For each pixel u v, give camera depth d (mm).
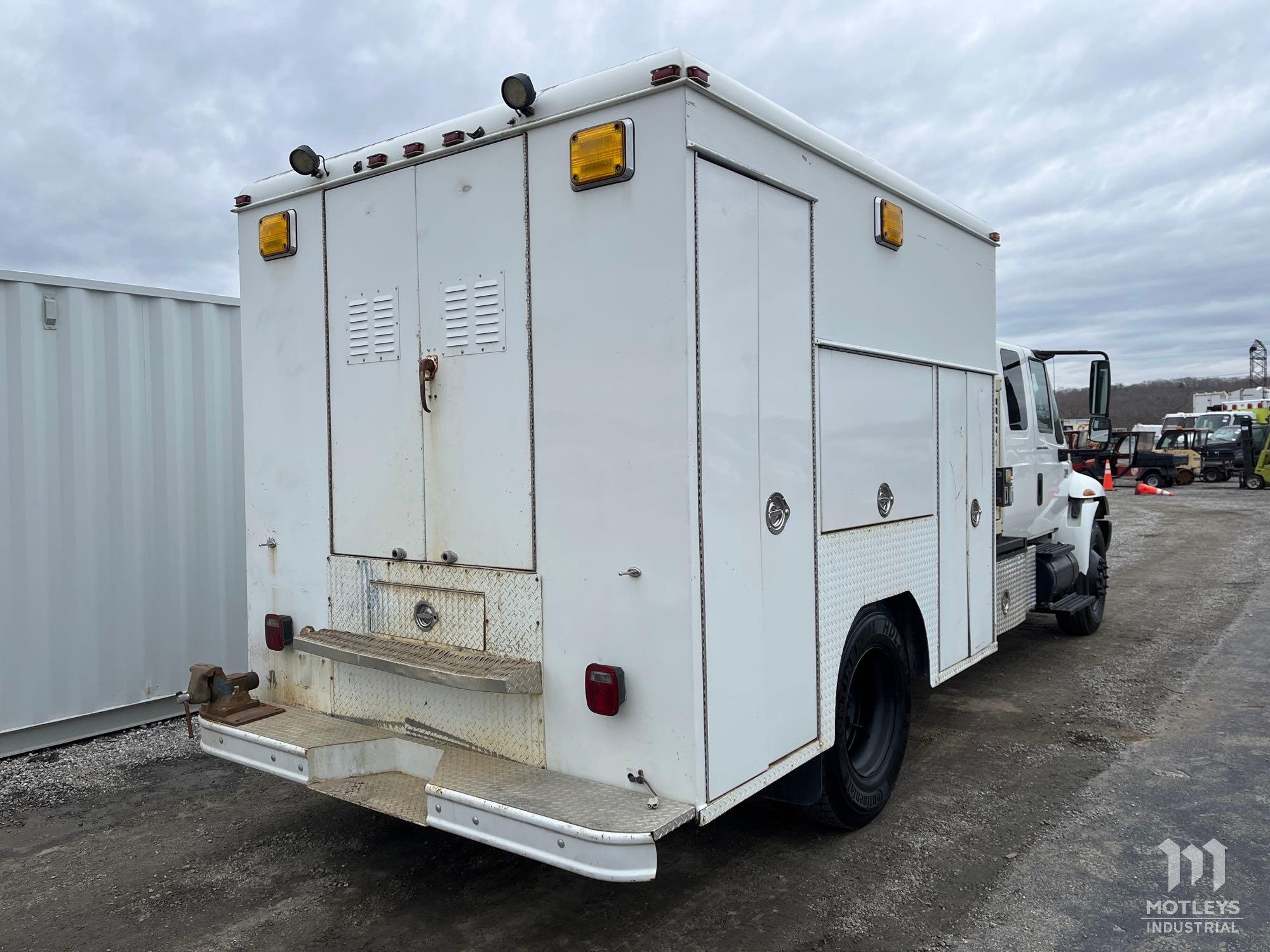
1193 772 4629
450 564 3188
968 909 3281
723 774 2746
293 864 3732
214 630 5922
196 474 5816
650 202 2645
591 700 2754
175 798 4480
